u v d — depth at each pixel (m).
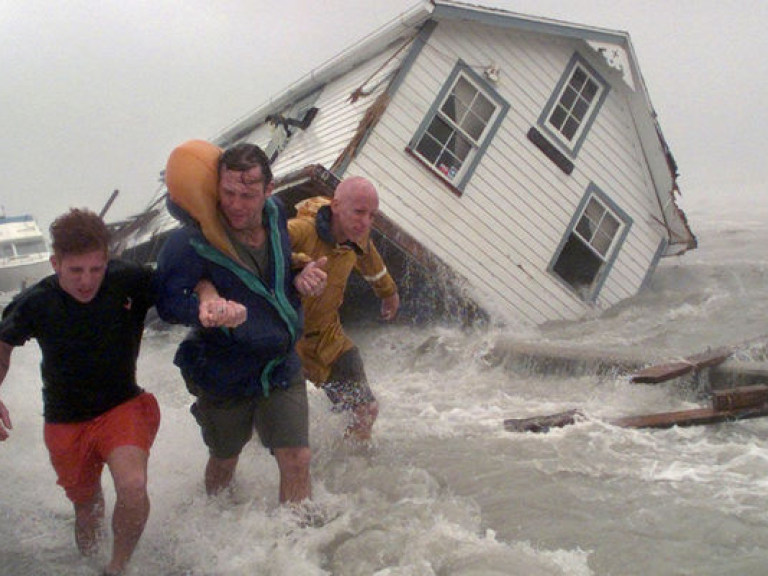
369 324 11.82
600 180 13.45
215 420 4.23
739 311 10.72
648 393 6.77
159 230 17.39
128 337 3.82
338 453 5.39
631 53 13.11
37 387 8.16
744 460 4.98
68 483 3.86
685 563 3.67
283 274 4.03
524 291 12.63
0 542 4.19
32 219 35.03
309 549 3.92
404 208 11.85
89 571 3.83
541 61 12.92
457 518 4.26
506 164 12.61
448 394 7.66
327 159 12.48
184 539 4.07
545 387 7.59
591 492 4.59
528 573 3.59
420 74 12.02
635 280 13.77
